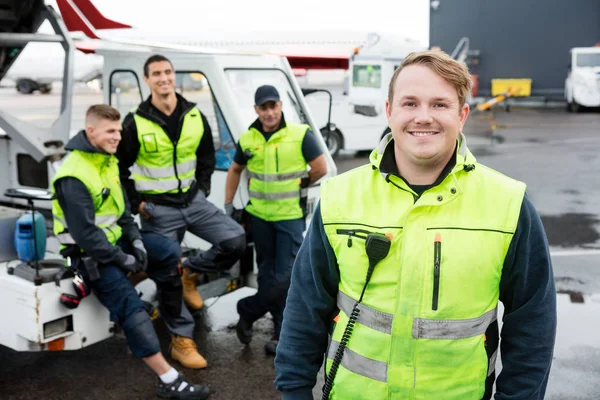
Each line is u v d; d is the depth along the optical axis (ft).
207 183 14.28
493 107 86.22
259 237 14.29
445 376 5.35
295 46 43.34
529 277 5.36
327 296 5.98
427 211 5.39
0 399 12.71
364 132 42.06
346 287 5.72
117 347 15.15
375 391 5.49
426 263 5.32
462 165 5.38
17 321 11.60
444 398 5.36
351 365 5.62
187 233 16.52
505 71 91.61
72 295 11.57
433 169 5.46
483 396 5.53
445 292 5.28
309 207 15.80
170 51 16.37
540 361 5.38
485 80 92.53
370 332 5.52
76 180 11.21
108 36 19.26
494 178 5.48
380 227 5.50
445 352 5.31
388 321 5.43
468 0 90.99
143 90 16.35
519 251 5.32
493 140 52.65
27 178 16.29
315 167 14.06
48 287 11.35
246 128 15.16
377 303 5.48
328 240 5.74
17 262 12.58
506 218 5.30
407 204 5.49
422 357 5.34
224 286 15.39
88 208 11.30
